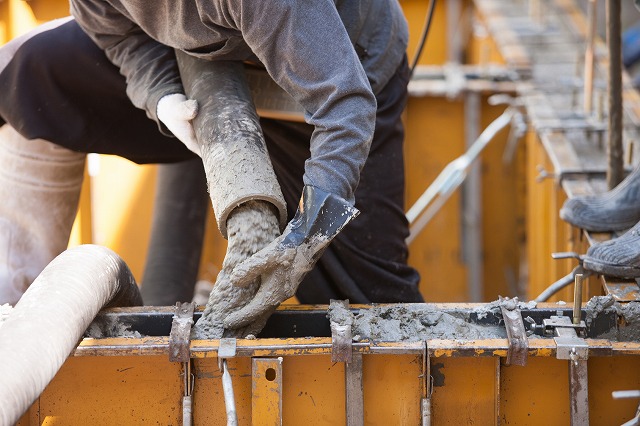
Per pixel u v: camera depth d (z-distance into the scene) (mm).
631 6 21266
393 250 6840
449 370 4863
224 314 4977
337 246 6578
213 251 11469
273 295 4828
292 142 6609
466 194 11711
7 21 8844
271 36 4793
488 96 11711
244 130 5188
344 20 5934
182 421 4887
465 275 11859
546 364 4891
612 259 5730
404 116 11656
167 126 5629
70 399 4875
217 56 5508
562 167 8000
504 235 11930
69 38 6340
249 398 4848
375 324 5039
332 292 6777
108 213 10875
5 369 4098
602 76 11164
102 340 4773
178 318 4984
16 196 6902
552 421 4934
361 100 4828
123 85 6441
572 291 7324
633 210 6699
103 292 5020
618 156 7270
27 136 6449
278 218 5059
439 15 14273
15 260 6895
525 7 14750
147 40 6020
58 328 4461
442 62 14328
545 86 10781
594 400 4949
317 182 4754
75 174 7023
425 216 10891
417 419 4883
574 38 12930
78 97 6508
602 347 4727
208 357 4727
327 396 4859
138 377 4867
